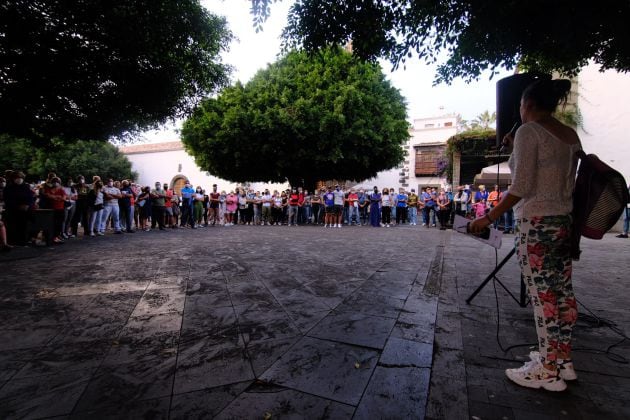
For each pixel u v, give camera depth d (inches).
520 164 65.1
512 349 82.2
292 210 587.5
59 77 246.4
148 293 131.7
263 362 75.7
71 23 225.8
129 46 247.8
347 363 74.8
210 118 627.5
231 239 322.3
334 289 136.9
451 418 55.9
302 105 563.5
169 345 85.3
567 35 116.0
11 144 996.6
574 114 428.5
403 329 94.7
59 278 156.7
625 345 86.4
